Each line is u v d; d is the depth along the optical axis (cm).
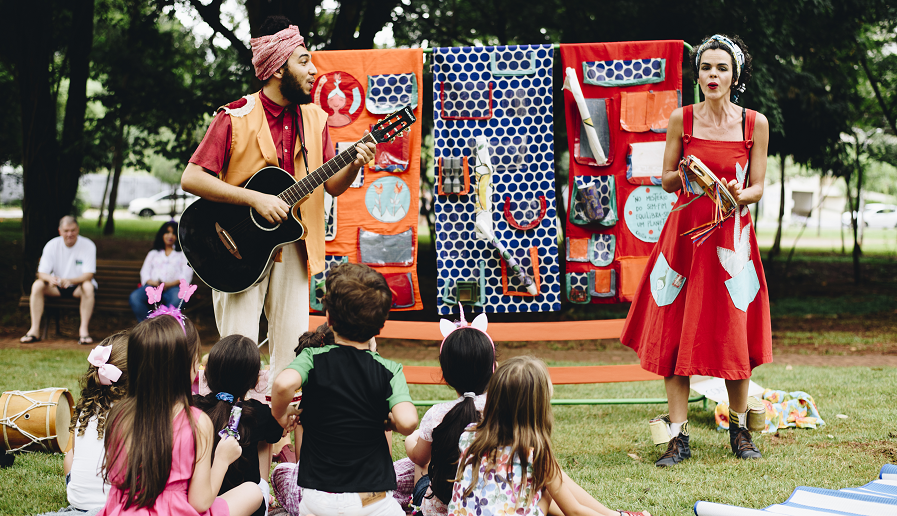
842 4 920
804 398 439
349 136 461
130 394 230
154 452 221
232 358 272
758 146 370
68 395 398
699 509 284
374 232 461
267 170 333
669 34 859
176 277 774
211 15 925
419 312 1122
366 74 460
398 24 1069
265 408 282
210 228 333
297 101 338
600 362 740
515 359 235
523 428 229
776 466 352
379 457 248
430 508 259
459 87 455
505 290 454
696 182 365
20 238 1962
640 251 454
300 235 336
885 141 1720
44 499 313
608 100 452
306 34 858
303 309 351
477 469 231
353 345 257
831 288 1455
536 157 454
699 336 361
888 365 663
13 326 905
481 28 1128
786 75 936
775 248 1792
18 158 1556
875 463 354
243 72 980
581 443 416
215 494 238
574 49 452
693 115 376
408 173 459
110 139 1091
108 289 909
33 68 988
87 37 1020
